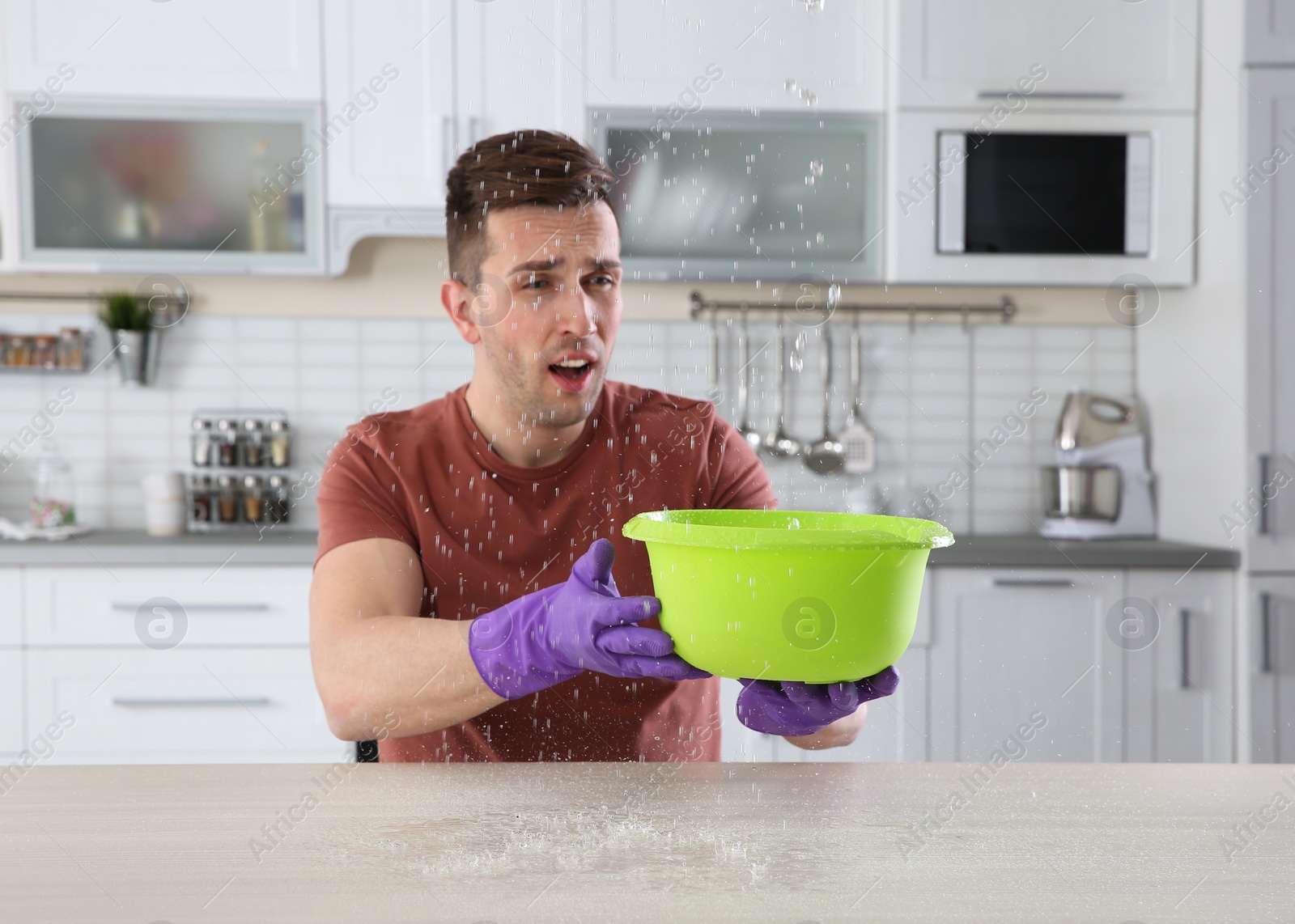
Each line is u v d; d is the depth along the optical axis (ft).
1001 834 2.18
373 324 8.17
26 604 6.65
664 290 8.18
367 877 1.94
